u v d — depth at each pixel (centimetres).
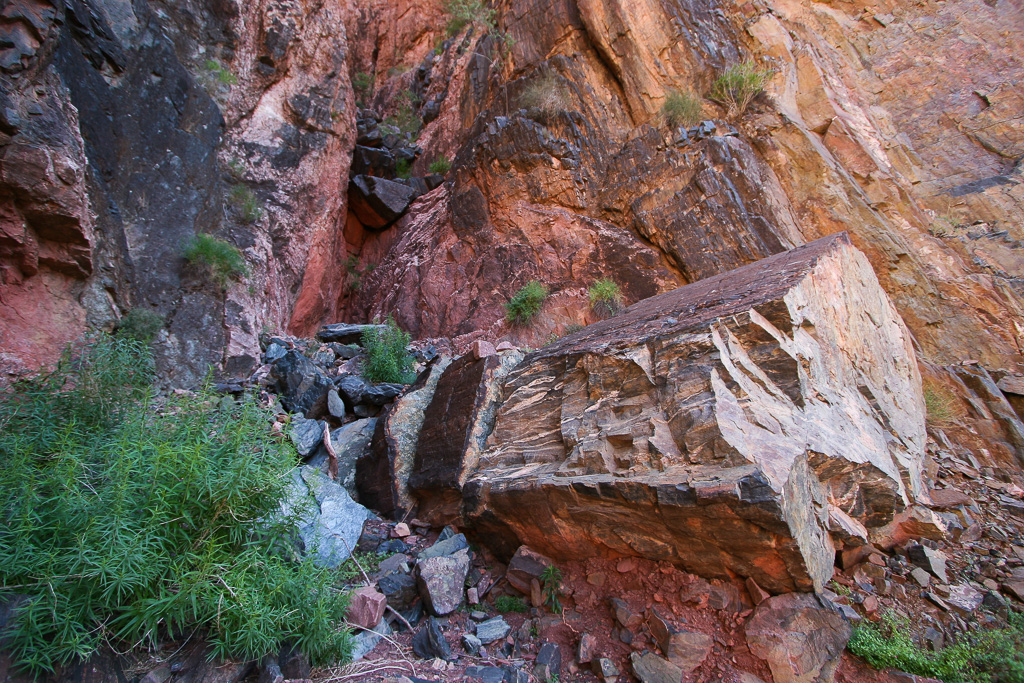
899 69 1062
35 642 284
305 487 469
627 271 920
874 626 346
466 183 1121
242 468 345
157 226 759
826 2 1148
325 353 852
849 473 392
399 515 534
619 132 1038
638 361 411
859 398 491
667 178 939
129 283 697
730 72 962
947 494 523
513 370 558
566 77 1081
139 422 385
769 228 841
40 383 440
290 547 363
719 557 334
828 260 530
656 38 1025
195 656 311
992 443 637
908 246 835
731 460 323
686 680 311
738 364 385
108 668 297
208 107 895
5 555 295
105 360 484
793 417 375
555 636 371
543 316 939
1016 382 700
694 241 880
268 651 320
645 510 347
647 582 363
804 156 892
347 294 1289
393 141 1512
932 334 788
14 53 529
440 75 1591
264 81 1022
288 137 1033
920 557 405
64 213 569
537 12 1148
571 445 423
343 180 1201
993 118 970
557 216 1007
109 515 311
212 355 735
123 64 752
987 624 357
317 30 1114
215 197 875
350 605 374
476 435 513
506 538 456
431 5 1819
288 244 998
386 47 1828
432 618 392
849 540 382
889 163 961
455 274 1079
